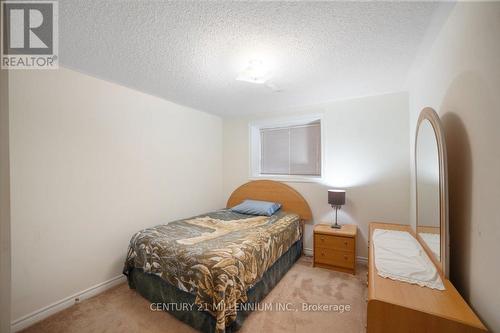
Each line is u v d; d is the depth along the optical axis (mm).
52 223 1925
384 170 2781
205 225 2586
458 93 1248
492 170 927
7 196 498
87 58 1868
